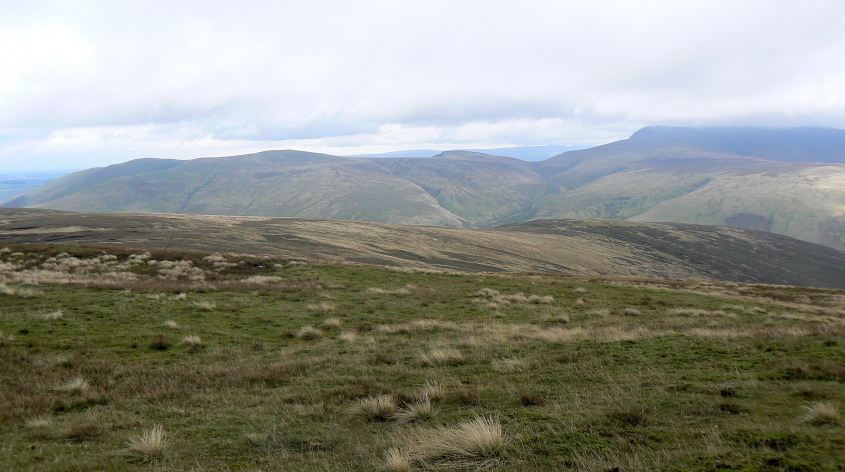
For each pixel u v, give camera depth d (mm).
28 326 16688
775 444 5711
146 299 23625
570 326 20953
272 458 6793
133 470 6605
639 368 11055
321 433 7938
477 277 42344
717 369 10477
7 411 9219
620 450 5973
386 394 9859
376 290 31609
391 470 5852
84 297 22672
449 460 6137
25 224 104750
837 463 4945
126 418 9148
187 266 38938
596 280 46469
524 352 13805
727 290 44688
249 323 20609
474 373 11742
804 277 177500
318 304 25969
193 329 18656
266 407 9695
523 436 6742
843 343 11742
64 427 8508
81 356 13898
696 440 6090
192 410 9688
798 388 8383
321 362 13789
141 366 13172
